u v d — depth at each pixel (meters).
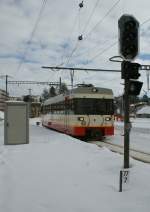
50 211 6.73
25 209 6.86
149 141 24.62
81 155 13.91
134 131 36.38
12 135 19.55
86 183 8.98
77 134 23.36
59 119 28.84
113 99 24.19
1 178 9.73
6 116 19.61
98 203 7.21
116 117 69.31
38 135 25.66
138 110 106.62
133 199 7.47
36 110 105.31
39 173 10.32
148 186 8.45
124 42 8.76
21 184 8.92
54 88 66.56
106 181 9.16
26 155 14.46
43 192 8.11
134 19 8.83
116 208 6.85
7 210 6.81
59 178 9.59
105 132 23.81
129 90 8.81
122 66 8.84
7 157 14.05
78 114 23.47
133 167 10.65
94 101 23.75
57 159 13.02
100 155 13.62
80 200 7.44
